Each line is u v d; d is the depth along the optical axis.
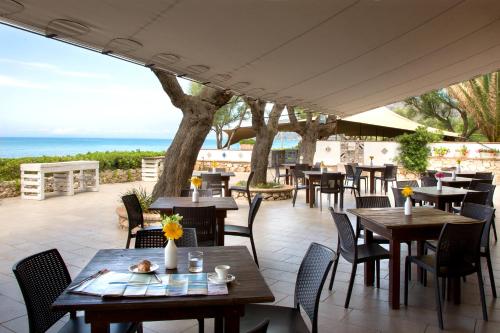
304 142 14.60
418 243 4.11
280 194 9.95
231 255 2.56
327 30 3.29
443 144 14.81
